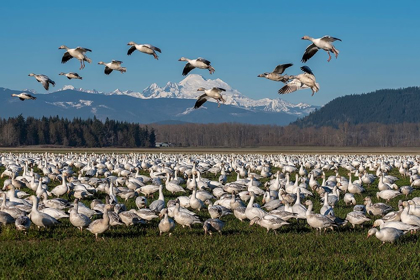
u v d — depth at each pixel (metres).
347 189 36.59
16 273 14.37
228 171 49.84
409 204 21.36
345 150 182.50
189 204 25.34
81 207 22.14
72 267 14.95
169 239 18.89
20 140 184.12
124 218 20.56
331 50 19.31
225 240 18.81
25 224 18.92
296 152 151.12
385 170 56.00
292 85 19.75
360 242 18.50
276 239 18.95
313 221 20.06
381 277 14.55
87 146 194.88
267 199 27.36
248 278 14.22
